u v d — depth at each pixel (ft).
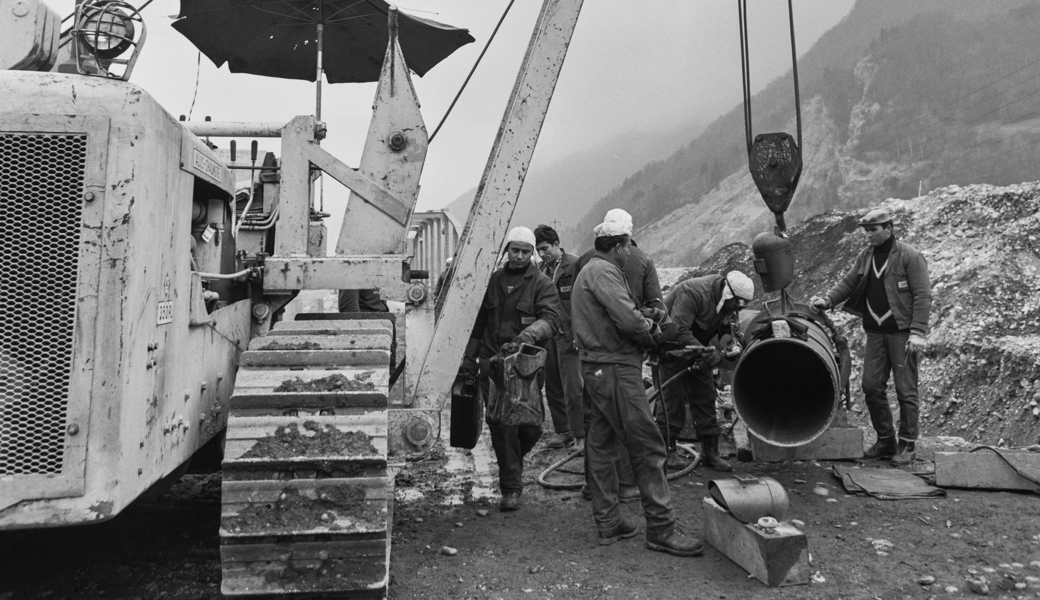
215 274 12.44
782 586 11.90
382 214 13.99
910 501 16.25
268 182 18.06
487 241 14.34
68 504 8.30
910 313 18.94
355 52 24.08
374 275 13.50
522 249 15.96
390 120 14.06
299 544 9.96
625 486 16.99
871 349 19.61
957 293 44.01
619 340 13.56
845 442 19.70
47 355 8.43
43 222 8.49
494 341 16.20
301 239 13.76
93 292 8.44
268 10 21.79
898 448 19.52
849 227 63.10
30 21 9.49
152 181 9.06
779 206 17.24
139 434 8.85
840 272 58.34
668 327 15.53
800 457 19.72
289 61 24.17
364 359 11.27
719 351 18.98
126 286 8.54
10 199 8.46
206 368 11.39
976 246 48.37
